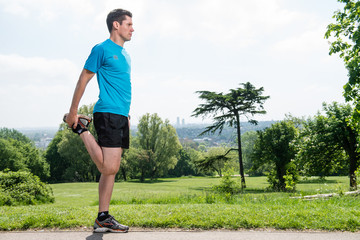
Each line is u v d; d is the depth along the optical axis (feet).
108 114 8.65
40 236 8.71
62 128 199.31
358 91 34.19
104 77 8.81
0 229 9.80
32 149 186.80
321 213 11.78
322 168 75.36
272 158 80.89
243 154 240.32
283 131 85.46
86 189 95.14
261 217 10.91
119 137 8.84
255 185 118.11
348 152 68.80
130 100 9.33
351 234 9.12
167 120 185.06
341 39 36.14
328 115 72.74
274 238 8.50
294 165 75.56
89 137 8.73
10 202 34.71
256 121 90.17
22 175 39.60
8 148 165.78
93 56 8.61
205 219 10.44
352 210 13.12
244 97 85.25
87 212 12.46
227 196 30.66
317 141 71.05
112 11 9.35
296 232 9.39
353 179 39.45
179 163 274.98
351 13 34.88
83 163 167.63
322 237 8.68
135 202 36.63
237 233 9.11
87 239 8.25
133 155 178.40
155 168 184.03
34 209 14.83
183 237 8.50
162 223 10.00
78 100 8.53
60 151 165.58
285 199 24.21
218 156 90.07
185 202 32.83
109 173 8.91
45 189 42.32
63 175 176.65
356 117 35.86
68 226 9.87
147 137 182.39
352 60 33.94
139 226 10.00
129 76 9.35
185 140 522.06
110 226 9.07
